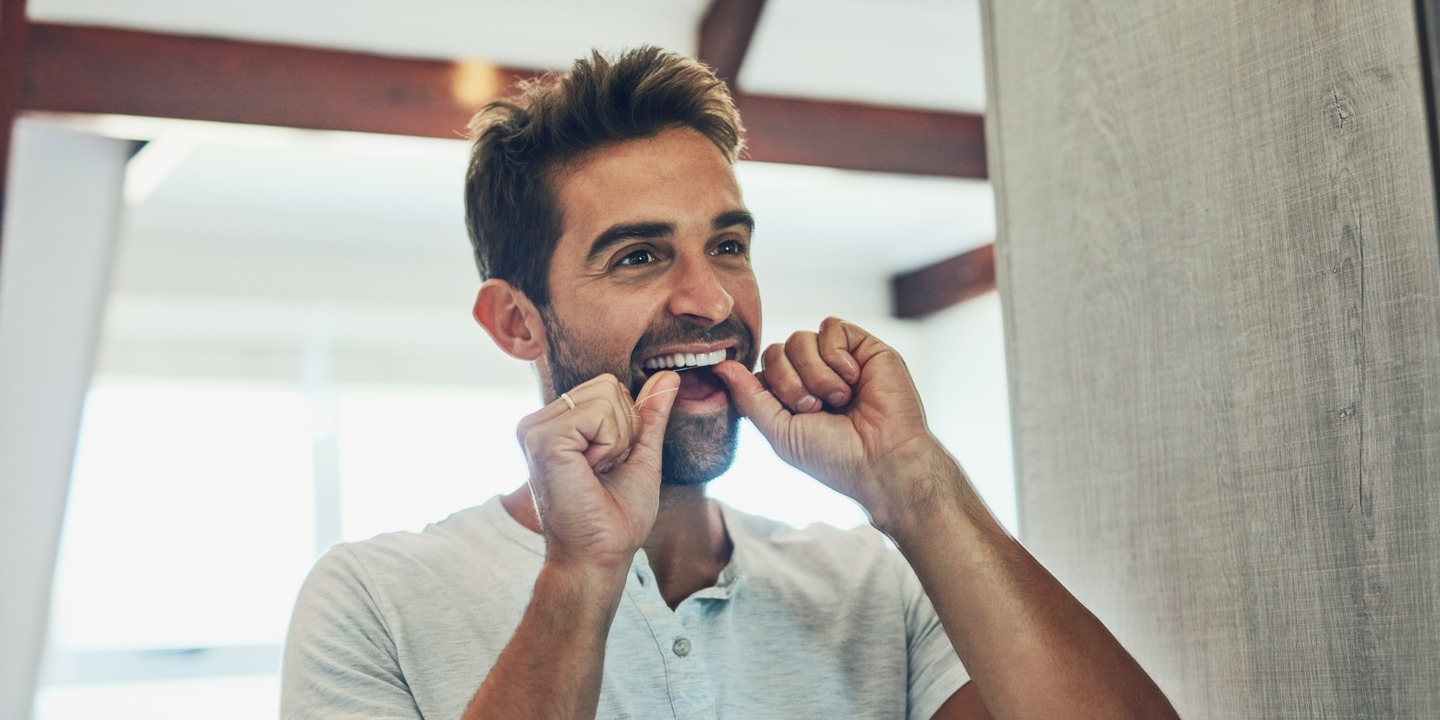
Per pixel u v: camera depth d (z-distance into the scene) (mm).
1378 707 1039
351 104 4324
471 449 6742
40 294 4031
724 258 1286
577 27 4551
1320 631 1090
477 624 1203
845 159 4984
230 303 6016
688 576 1272
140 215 5809
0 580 3803
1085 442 1358
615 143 1281
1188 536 1223
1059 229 1398
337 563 1265
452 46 4457
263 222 6023
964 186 5246
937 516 1134
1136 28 1285
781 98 4934
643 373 1254
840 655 1259
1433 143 985
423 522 6566
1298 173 1104
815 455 1181
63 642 5883
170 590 6109
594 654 1030
